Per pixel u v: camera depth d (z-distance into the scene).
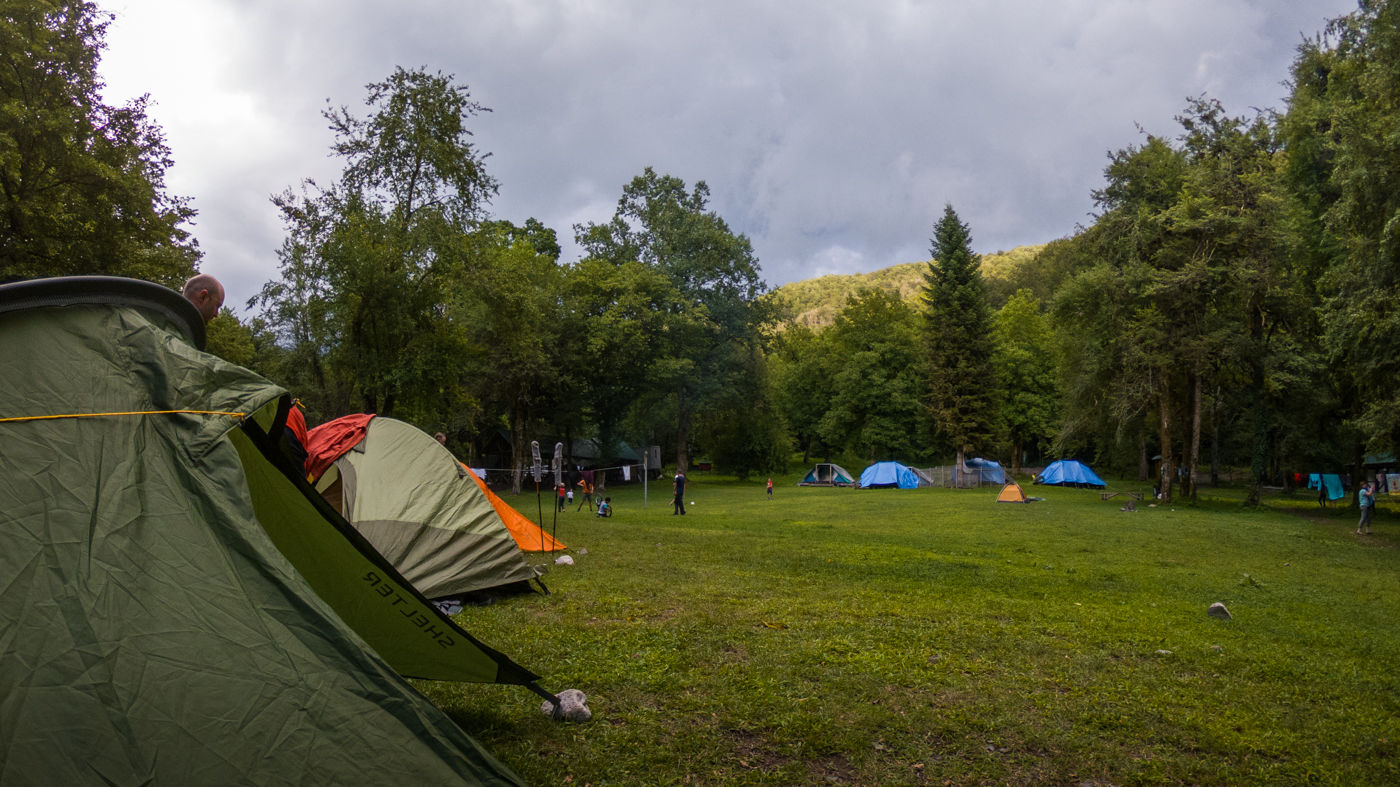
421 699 3.10
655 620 7.46
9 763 2.34
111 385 3.17
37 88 15.29
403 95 22.83
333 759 2.76
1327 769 4.35
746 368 53.50
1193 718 5.07
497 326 27.84
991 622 7.87
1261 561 14.84
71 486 2.89
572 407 46.81
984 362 47.84
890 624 7.58
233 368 3.51
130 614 2.72
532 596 8.62
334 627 3.04
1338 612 9.64
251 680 2.77
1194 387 33.41
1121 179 34.50
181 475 3.12
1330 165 26.23
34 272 16.02
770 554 13.23
